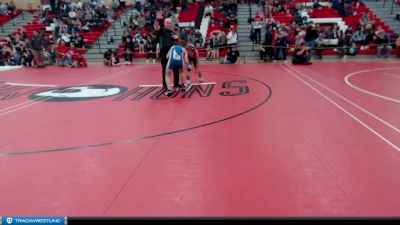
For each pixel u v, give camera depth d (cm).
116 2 2453
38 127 553
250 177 336
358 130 477
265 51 1566
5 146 461
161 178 341
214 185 321
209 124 530
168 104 688
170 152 413
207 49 1647
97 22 2139
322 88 811
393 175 332
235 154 399
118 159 396
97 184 332
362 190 303
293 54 1441
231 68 1308
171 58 773
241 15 2055
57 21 2173
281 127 501
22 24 2352
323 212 270
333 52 1609
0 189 329
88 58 1862
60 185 333
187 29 1734
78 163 389
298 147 416
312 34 1363
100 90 893
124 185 328
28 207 293
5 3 2577
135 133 497
